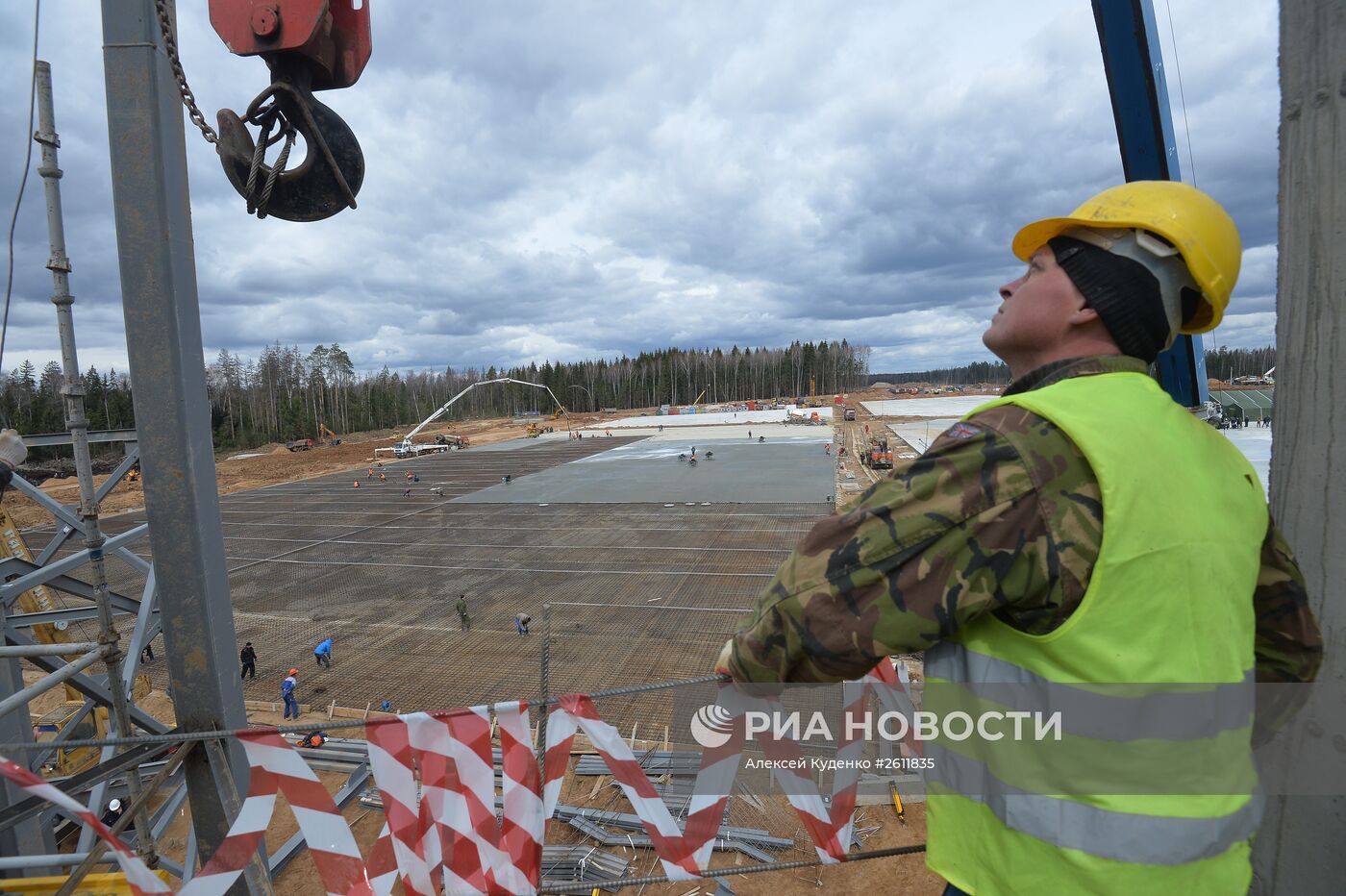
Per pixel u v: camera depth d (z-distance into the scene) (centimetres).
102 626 353
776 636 120
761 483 3284
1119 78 273
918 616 106
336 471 4784
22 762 499
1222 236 119
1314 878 154
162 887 191
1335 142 144
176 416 257
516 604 1653
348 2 291
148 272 252
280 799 688
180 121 263
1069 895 107
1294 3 150
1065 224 129
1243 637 111
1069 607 104
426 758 221
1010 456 104
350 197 304
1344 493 147
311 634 1509
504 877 221
